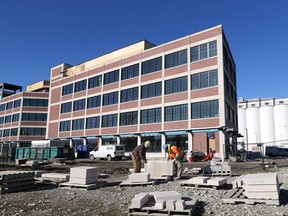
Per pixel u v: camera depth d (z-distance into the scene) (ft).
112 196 29.48
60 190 33.94
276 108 211.82
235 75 150.82
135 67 139.03
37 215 21.62
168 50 125.18
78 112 167.02
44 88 236.43
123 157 122.83
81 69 177.99
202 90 109.81
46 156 105.60
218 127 102.53
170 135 118.73
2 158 112.16
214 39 109.40
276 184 24.27
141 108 131.64
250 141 215.31
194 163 88.74
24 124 214.28
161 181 40.32
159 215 21.25
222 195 28.84
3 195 30.37
